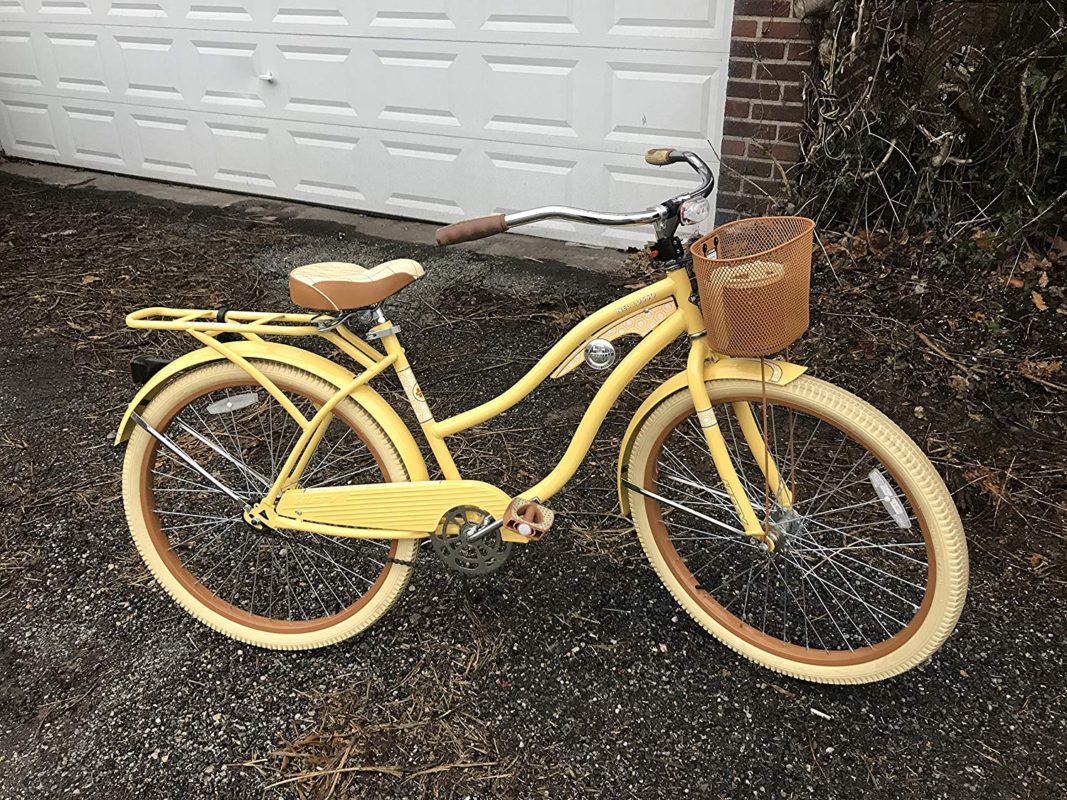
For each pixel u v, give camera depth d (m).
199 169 6.02
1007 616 2.27
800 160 4.11
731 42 4.03
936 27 3.64
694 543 2.52
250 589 2.46
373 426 2.02
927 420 3.06
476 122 4.85
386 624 2.32
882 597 2.34
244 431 3.07
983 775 1.88
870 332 3.51
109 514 2.76
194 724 2.06
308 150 5.48
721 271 1.64
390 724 2.04
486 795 1.87
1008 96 3.66
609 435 3.08
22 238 5.16
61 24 6.10
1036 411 3.05
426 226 5.23
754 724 2.01
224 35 5.45
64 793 1.91
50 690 2.16
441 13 4.70
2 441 3.17
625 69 4.36
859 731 1.99
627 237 4.68
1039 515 2.61
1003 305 3.56
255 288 4.39
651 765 1.93
